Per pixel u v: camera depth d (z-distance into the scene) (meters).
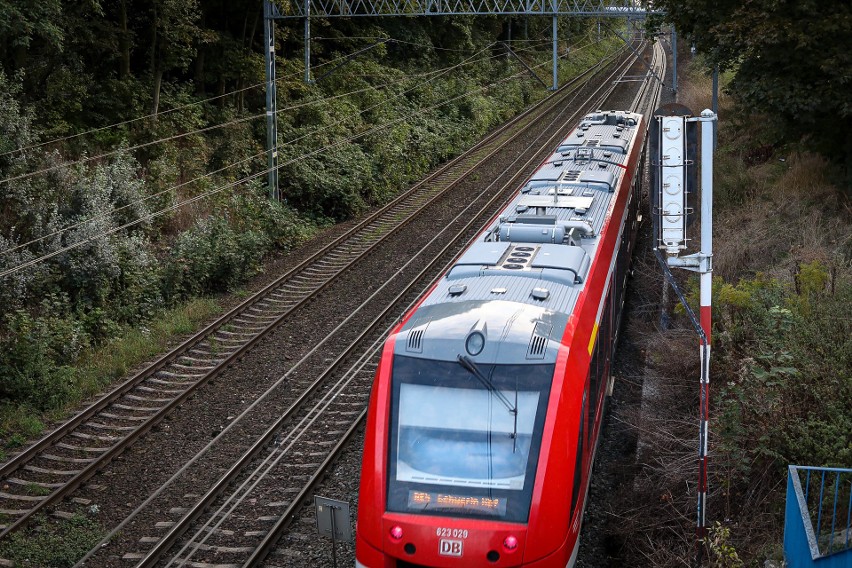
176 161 22.56
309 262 20.89
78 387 14.12
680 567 8.40
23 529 10.12
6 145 17.05
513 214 12.50
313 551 9.39
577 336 8.49
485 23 51.88
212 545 9.63
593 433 9.31
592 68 63.00
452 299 9.20
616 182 14.94
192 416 13.12
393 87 35.81
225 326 16.84
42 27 18.36
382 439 7.86
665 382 12.27
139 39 25.14
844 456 8.17
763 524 8.48
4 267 15.30
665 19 18.44
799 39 15.00
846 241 14.89
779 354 9.73
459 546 7.29
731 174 21.94
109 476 11.45
